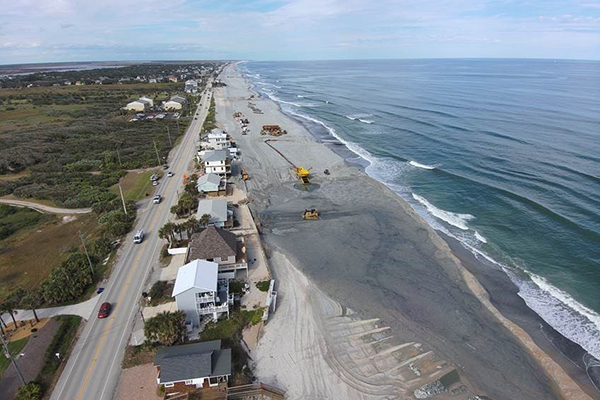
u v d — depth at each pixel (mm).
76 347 32281
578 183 66875
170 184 70875
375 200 65188
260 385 29141
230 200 64125
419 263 47219
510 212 58938
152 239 50312
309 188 70500
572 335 35906
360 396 29156
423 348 34156
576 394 29766
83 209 60688
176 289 34438
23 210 59812
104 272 42875
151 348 31828
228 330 34656
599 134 95250
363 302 40094
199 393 28016
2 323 34656
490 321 37656
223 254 42375
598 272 44250
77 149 91188
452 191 68000
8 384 28312
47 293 37188
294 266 46312
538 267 46031
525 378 31203
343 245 51188
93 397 27672
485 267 46531
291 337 34906
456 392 29750
